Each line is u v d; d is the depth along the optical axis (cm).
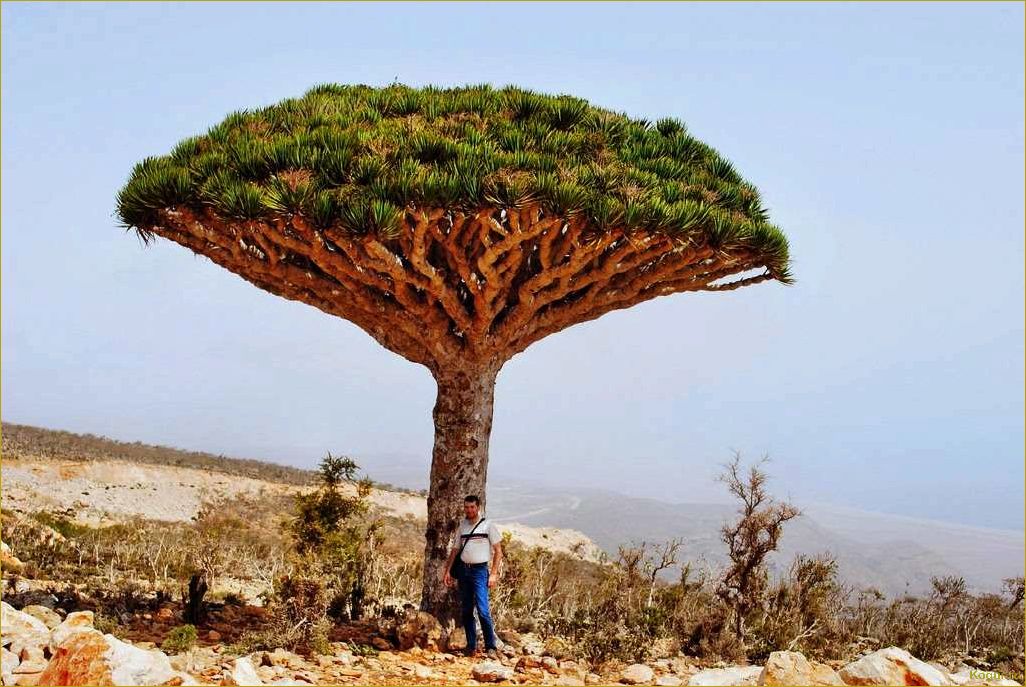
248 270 1007
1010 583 1295
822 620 1134
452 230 902
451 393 1033
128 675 574
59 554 1389
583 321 1084
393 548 2070
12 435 4334
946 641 1188
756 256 983
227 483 4019
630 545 1265
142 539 1764
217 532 1550
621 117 1109
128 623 920
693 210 889
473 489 1024
